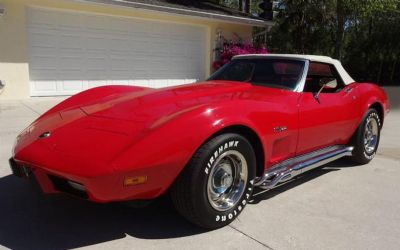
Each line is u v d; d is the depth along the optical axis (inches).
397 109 438.0
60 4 390.6
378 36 922.1
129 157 105.3
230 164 127.0
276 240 119.8
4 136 235.8
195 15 473.1
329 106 167.0
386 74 974.4
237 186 129.7
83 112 136.1
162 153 108.3
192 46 511.5
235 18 515.2
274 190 162.1
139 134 110.8
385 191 164.7
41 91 397.1
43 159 111.0
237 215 130.1
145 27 460.8
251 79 171.3
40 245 113.8
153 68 478.0
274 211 140.9
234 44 538.9
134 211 137.0
